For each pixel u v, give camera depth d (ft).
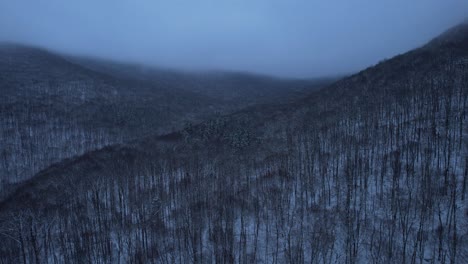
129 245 176.86
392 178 193.47
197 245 184.14
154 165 291.58
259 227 190.80
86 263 173.27
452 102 245.45
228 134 354.74
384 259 143.95
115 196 246.47
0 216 217.97
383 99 308.60
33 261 173.78
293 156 258.57
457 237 139.64
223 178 242.17
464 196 158.92
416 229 153.17
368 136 247.50
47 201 242.37
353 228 164.55
